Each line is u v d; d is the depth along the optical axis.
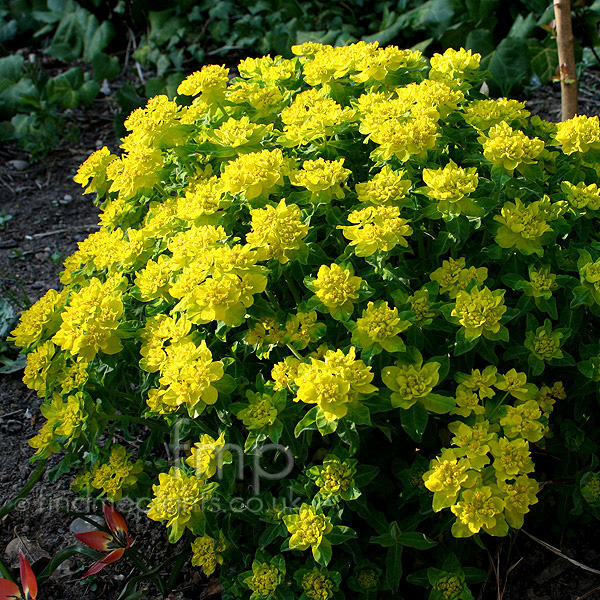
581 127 2.24
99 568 2.23
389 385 1.93
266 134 2.43
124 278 2.29
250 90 2.59
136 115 2.47
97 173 2.63
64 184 4.88
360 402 1.92
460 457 2.02
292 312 2.25
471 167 2.27
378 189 2.10
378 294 2.13
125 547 2.32
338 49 2.56
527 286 2.05
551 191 2.40
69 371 2.26
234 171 2.14
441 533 2.12
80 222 4.54
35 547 2.72
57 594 2.56
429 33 5.22
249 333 2.12
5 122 5.20
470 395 2.01
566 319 2.14
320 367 1.86
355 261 2.19
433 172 2.08
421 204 2.19
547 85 4.93
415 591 2.31
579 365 2.08
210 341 2.20
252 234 2.03
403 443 2.29
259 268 1.99
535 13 5.11
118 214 2.58
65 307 2.25
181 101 3.69
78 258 2.64
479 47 4.92
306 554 2.24
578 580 2.35
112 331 2.13
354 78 2.51
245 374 2.28
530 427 1.99
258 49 5.52
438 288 2.10
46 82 5.34
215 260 1.98
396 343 1.92
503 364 2.26
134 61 5.90
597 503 2.18
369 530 2.25
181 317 2.08
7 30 6.04
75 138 5.22
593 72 5.03
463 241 2.08
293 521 1.99
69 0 5.89
